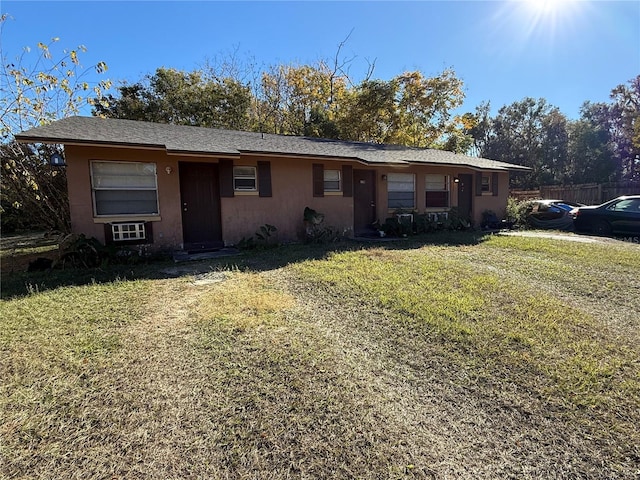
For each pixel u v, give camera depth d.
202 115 20.39
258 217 8.99
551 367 2.85
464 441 2.07
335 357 3.03
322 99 22.36
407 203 11.99
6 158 8.13
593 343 3.28
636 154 27.98
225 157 7.82
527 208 13.45
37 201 8.82
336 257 7.12
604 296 4.69
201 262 7.04
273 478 1.80
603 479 1.81
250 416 2.27
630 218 10.02
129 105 19.25
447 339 3.36
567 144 31.48
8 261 7.89
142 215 7.65
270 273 5.97
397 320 3.81
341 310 4.14
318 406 2.37
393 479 1.79
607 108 30.39
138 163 7.62
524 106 33.22
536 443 2.06
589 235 10.60
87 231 7.13
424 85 19.97
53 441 2.05
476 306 4.20
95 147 7.11
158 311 4.15
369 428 2.17
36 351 3.13
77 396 2.48
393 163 9.83
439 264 6.38
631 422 2.22
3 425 2.18
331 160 9.71
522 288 4.94
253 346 3.21
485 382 2.67
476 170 12.73
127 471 1.84
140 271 6.29
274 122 23.14
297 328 3.62
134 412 2.31
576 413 2.31
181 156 8.01
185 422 2.22
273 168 9.13
